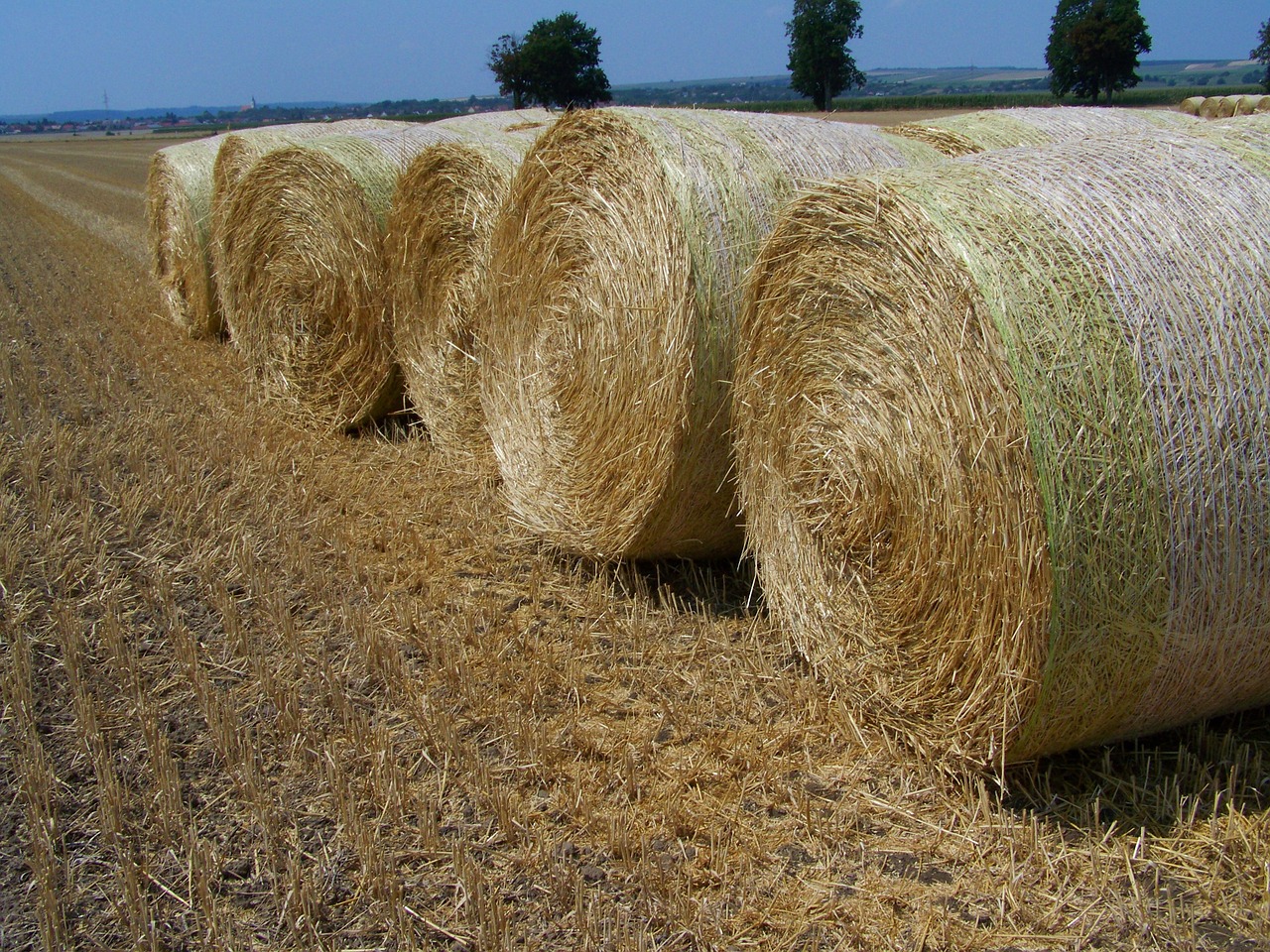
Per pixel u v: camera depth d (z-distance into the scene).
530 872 3.37
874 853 3.42
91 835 3.57
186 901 3.26
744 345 4.59
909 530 3.78
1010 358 3.22
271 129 10.63
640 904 3.19
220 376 9.80
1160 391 3.19
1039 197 3.50
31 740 3.98
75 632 4.84
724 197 4.67
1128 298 3.25
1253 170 3.63
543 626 5.08
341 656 4.77
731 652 4.75
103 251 18.34
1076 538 3.18
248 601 5.30
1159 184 3.54
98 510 6.39
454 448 7.41
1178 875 3.24
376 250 7.73
